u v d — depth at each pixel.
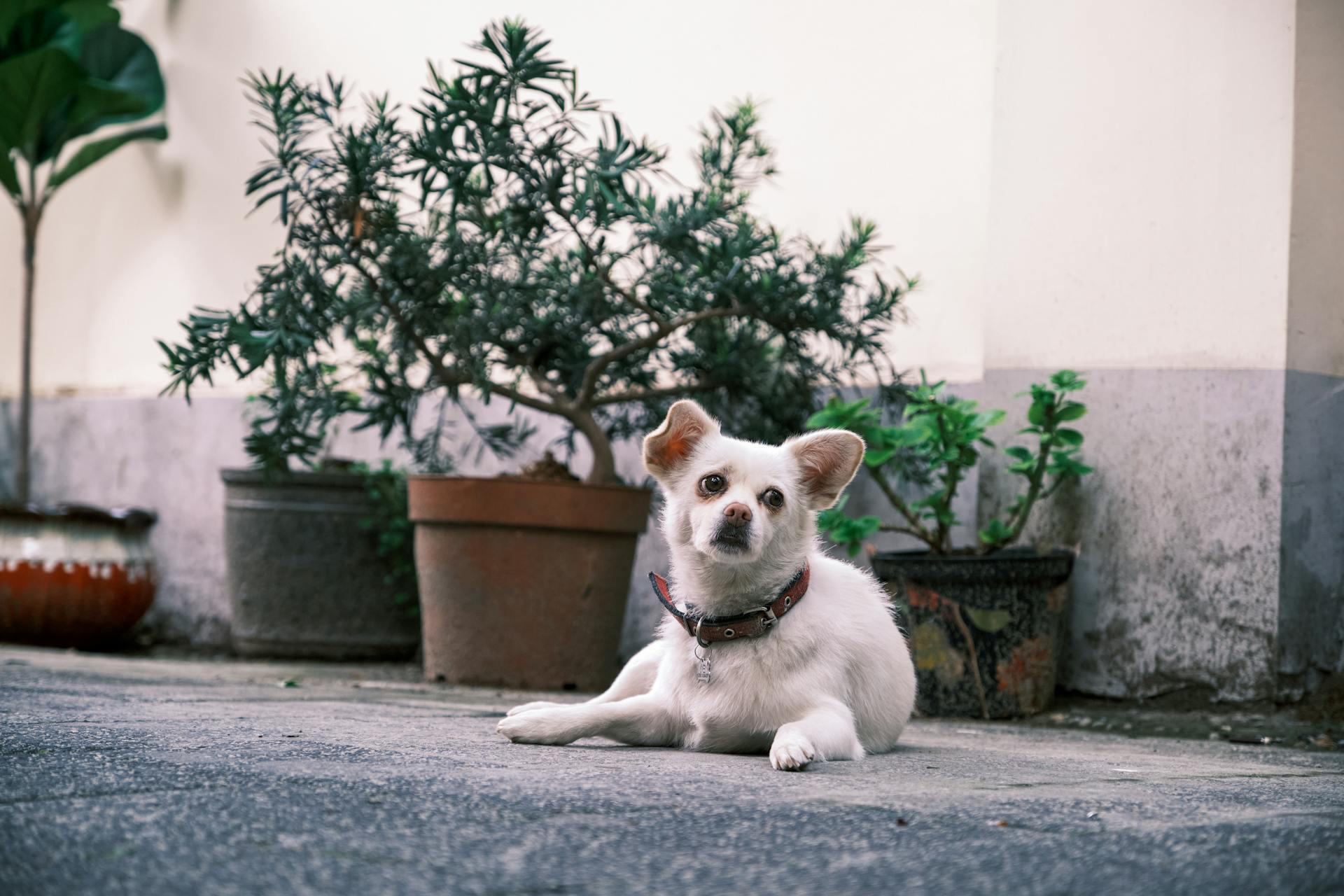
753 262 5.24
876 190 5.84
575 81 4.76
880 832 1.71
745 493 2.80
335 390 6.38
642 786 2.09
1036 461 4.89
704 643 2.81
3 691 3.77
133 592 7.24
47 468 8.68
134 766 2.17
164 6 8.30
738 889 1.38
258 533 6.56
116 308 8.46
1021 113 5.24
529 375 5.59
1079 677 4.98
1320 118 4.57
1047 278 5.14
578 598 5.27
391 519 6.61
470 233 5.24
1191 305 4.74
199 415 7.98
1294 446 4.52
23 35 7.56
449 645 5.37
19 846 1.52
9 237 9.16
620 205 4.65
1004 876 1.46
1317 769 3.09
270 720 3.21
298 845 1.54
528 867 1.46
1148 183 4.86
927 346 5.63
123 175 8.48
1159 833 1.76
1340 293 4.66
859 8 5.92
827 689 2.75
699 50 6.39
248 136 7.90
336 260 4.99
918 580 4.70
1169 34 4.82
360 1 7.45
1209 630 4.63
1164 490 4.78
